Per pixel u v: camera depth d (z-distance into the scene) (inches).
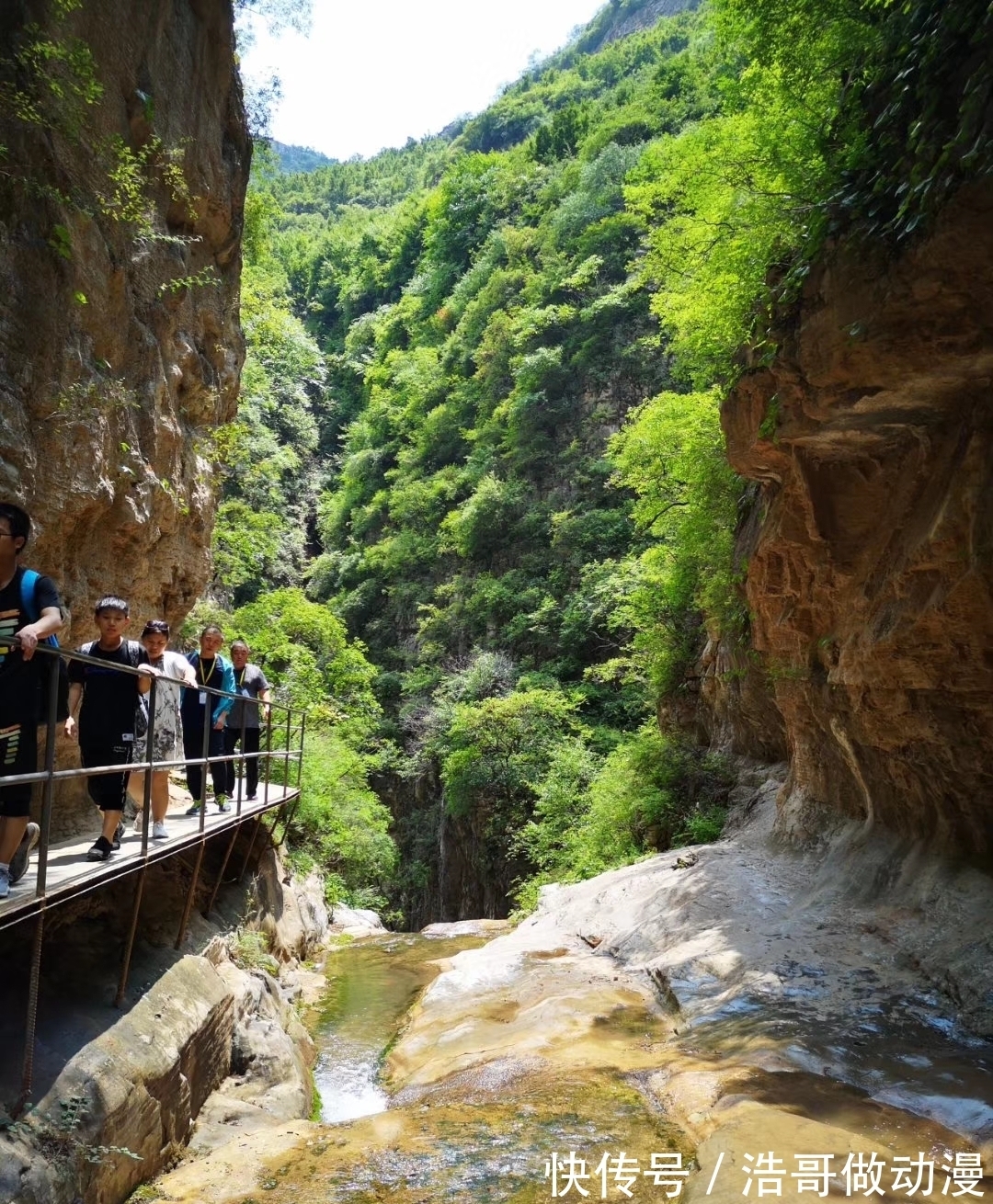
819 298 227.6
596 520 1333.7
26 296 214.4
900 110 204.5
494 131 3636.8
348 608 1680.6
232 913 317.4
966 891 248.7
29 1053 142.2
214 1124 198.7
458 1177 163.5
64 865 187.0
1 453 201.3
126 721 205.5
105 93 266.5
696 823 498.0
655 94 1982.0
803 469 286.4
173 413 328.2
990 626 217.9
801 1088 181.2
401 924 1024.2
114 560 285.6
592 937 370.3
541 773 919.0
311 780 614.2
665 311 522.3
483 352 1813.5
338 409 2375.7
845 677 285.7
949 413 233.9
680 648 650.8
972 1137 155.2
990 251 176.1
